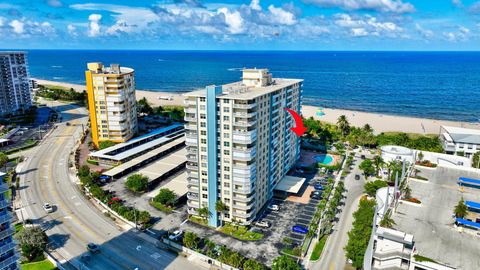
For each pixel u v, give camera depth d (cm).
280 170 13212
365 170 14475
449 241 7294
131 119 18438
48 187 13425
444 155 14875
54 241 9856
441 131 19525
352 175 14875
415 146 17275
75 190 13212
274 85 12938
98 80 16725
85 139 19275
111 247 9619
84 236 10131
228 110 9638
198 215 11006
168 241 9750
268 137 11475
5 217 7006
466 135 16725
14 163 15850
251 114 9525
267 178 11831
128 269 8719
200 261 9062
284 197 12706
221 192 10506
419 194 9588
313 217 11244
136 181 12762
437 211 8588
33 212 11500
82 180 13212
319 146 18500
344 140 19500
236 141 9781
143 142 18488
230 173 10150
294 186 12750
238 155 9869
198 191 10669
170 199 11700
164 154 17250
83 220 11031
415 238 7381
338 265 8931
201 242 9862
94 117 17338
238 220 10600
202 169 10412
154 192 12700
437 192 9700
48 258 8988
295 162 15625
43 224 10756
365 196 12650
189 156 10450
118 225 10769
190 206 10931
